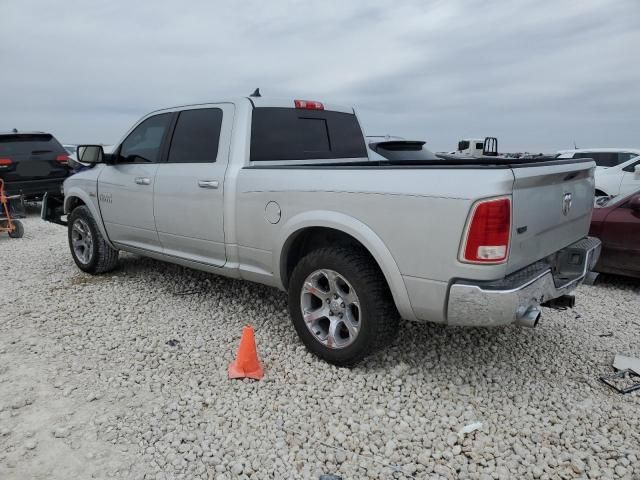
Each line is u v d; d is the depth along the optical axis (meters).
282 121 4.18
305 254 3.78
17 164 9.42
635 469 2.48
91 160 4.93
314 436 2.74
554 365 3.52
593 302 4.91
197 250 4.30
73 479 2.41
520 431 2.78
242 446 2.64
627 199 5.39
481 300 2.68
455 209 2.69
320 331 3.48
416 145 7.75
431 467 2.52
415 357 3.58
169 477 2.43
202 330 4.04
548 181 2.96
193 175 4.13
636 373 3.37
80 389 3.19
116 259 5.57
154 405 3.01
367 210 3.05
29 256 6.69
